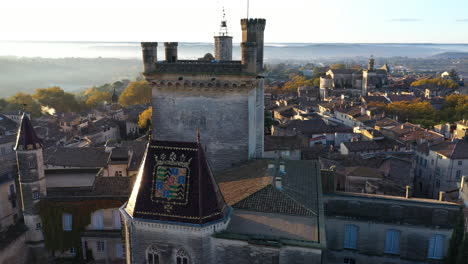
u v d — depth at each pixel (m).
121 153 88.31
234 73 46.19
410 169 93.81
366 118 156.25
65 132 159.12
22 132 58.00
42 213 59.84
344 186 81.75
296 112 184.38
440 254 50.59
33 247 60.66
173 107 49.59
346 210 52.59
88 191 60.91
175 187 33.75
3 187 68.81
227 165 49.97
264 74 56.25
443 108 197.12
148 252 34.28
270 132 133.12
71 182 66.19
